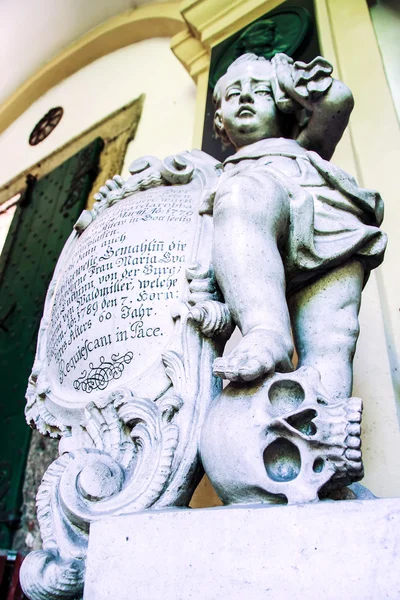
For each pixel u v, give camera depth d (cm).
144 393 93
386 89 205
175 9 356
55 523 85
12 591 171
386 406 137
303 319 101
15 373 276
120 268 106
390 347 149
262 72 133
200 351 93
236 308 87
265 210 92
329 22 239
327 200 105
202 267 100
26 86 442
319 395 74
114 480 85
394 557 55
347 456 69
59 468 91
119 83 369
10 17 434
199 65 288
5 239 349
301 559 58
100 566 70
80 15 414
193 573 63
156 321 99
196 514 66
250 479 71
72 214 310
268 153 116
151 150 290
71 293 112
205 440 79
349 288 101
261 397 75
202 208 110
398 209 172
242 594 59
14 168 404
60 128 393
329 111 120
